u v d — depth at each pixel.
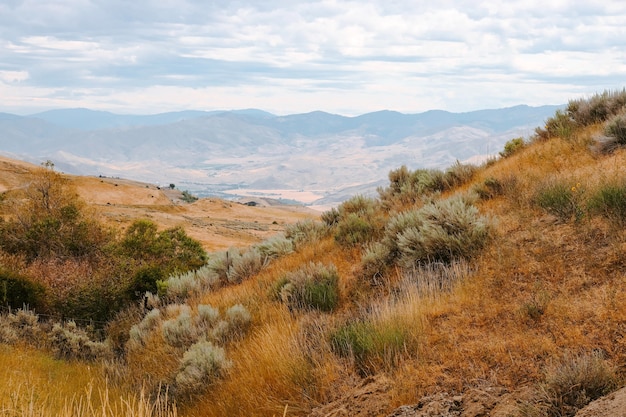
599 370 3.91
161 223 74.62
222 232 76.81
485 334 5.19
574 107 13.54
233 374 7.14
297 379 5.87
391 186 14.52
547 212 7.64
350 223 11.30
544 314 5.16
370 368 5.52
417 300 6.37
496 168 12.27
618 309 4.72
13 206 31.31
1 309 16.69
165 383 8.06
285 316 8.42
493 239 7.50
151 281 17.36
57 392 8.14
